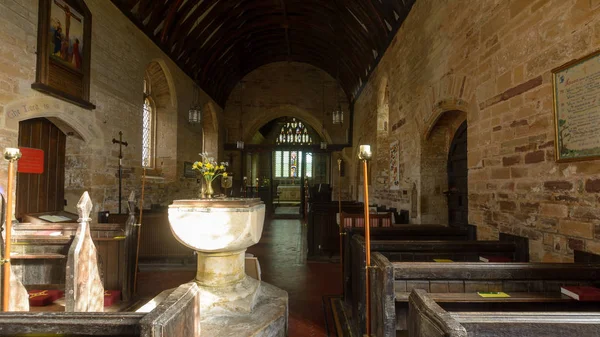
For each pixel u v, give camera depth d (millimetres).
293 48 14047
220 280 3141
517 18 3383
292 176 22828
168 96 9164
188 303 1577
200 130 11352
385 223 6230
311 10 10531
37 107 4621
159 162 9242
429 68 5699
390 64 8195
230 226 2961
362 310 3166
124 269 4258
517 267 2359
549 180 2938
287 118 22891
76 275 2930
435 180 6090
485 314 1310
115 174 6449
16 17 4273
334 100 15055
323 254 6836
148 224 6195
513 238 3383
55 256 3447
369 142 10766
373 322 2592
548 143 2949
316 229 6855
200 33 9789
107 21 6117
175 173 9234
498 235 3717
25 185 4984
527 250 3213
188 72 10125
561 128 2775
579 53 2613
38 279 3555
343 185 14977
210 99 12453
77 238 3014
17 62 4305
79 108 5410
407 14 6859
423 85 5977
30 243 3551
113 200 6383
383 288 2223
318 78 15094
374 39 9055
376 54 9734
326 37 11898
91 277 3170
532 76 3158
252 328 2699
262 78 14984
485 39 3982
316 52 13734
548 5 2949
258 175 22344
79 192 5754
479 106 4137
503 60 3629
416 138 6340
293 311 3984
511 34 3484
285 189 22234
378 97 9469
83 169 5766
